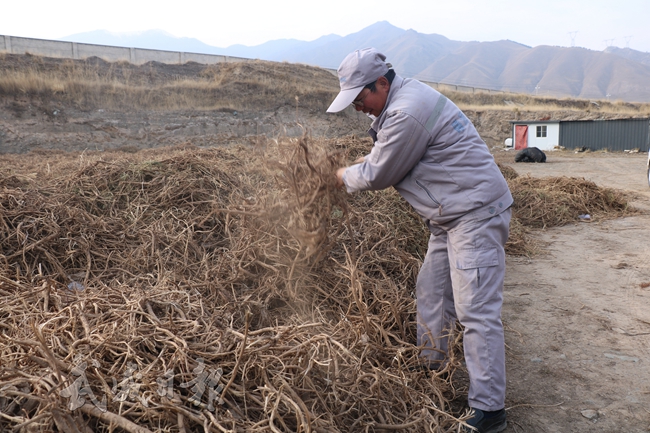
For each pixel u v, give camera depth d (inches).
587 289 185.6
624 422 105.3
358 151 258.5
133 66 1187.3
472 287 99.0
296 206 113.3
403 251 173.2
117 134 867.4
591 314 161.8
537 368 128.7
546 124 1187.9
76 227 166.4
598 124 1135.6
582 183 355.6
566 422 106.0
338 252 159.3
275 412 79.7
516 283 195.0
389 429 91.0
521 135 1233.4
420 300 119.3
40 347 82.4
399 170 98.7
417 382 107.8
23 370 80.0
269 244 142.3
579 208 329.7
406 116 94.3
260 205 136.1
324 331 115.5
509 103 1914.4
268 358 89.8
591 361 131.3
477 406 100.1
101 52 1368.1
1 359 82.4
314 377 93.8
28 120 802.8
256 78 1289.4
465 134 98.2
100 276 147.3
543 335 147.6
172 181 200.1
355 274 117.2
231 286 140.0
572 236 273.9
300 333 100.6
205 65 1366.9
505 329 151.9
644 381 120.6
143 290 130.5
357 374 97.0
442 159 98.4
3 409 73.7
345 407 92.0
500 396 100.0
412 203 105.3
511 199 102.1
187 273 154.8
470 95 1956.2
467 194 98.1
